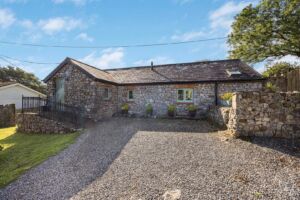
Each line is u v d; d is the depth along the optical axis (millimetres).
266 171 6031
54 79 17859
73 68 16922
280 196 4773
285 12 17391
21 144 11734
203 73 17250
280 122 8719
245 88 15180
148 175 6242
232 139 9055
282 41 19844
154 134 11055
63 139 11625
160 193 5207
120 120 16172
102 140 10523
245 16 19719
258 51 20859
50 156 8820
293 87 10102
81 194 5449
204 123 13781
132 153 8250
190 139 9719
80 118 14414
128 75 20250
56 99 17797
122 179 6117
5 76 41781
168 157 7586
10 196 5738
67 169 7254
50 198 5426
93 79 15945
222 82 15766
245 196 4840
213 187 5320
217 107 12914
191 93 16797
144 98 18125
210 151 7922
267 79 14484
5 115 19078
